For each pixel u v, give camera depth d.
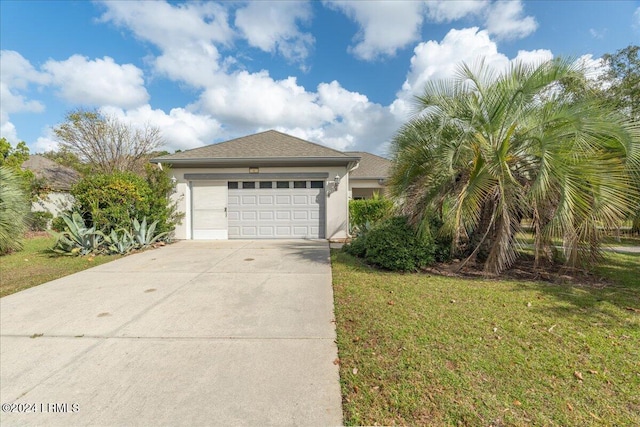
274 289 4.80
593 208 4.58
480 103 5.78
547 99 5.45
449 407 2.08
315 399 2.19
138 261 6.93
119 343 3.04
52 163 20.56
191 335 3.22
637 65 12.12
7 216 7.76
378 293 4.56
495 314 3.69
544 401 2.12
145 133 20.55
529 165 5.54
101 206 8.34
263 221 10.71
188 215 10.60
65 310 3.93
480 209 5.60
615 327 3.30
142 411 2.07
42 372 2.54
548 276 5.48
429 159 6.02
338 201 10.59
